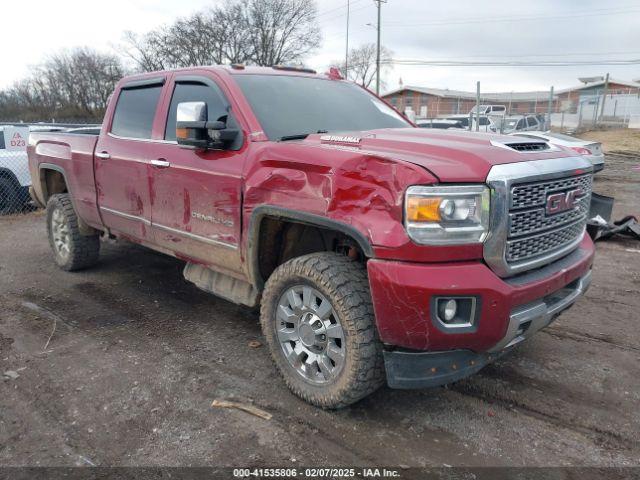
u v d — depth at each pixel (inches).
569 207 126.3
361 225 109.2
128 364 151.6
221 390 137.6
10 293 211.6
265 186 128.6
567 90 2452.0
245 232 136.6
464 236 104.7
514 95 1919.3
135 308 195.3
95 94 2084.2
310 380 127.3
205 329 176.9
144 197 174.4
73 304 199.2
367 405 130.6
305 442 116.1
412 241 103.4
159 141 169.2
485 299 104.7
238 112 145.7
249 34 1795.0
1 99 2021.4
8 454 112.4
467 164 108.4
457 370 113.3
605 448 114.6
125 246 282.2
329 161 116.4
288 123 149.1
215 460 110.3
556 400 133.2
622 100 1588.3
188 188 154.1
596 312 191.0
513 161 112.9
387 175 107.0
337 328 118.6
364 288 116.2
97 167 197.8
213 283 160.2
